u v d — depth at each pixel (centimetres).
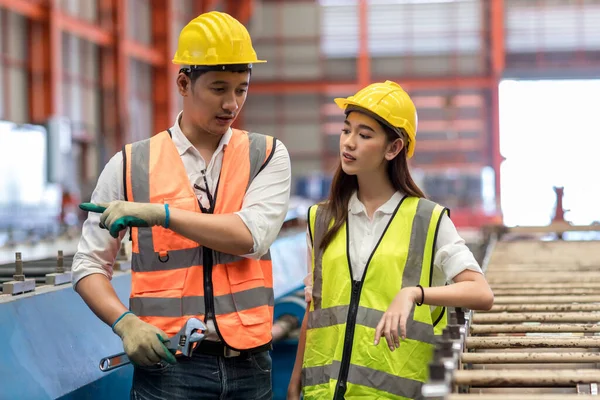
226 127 293
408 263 308
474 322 380
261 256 294
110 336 415
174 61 290
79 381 360
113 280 449
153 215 268
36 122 2111
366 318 305
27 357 331
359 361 303
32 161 1628
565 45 3394
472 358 301
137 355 264
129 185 292
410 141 321
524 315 376
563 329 358
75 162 2386
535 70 3394
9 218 1519
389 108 310
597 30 3378
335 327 311
